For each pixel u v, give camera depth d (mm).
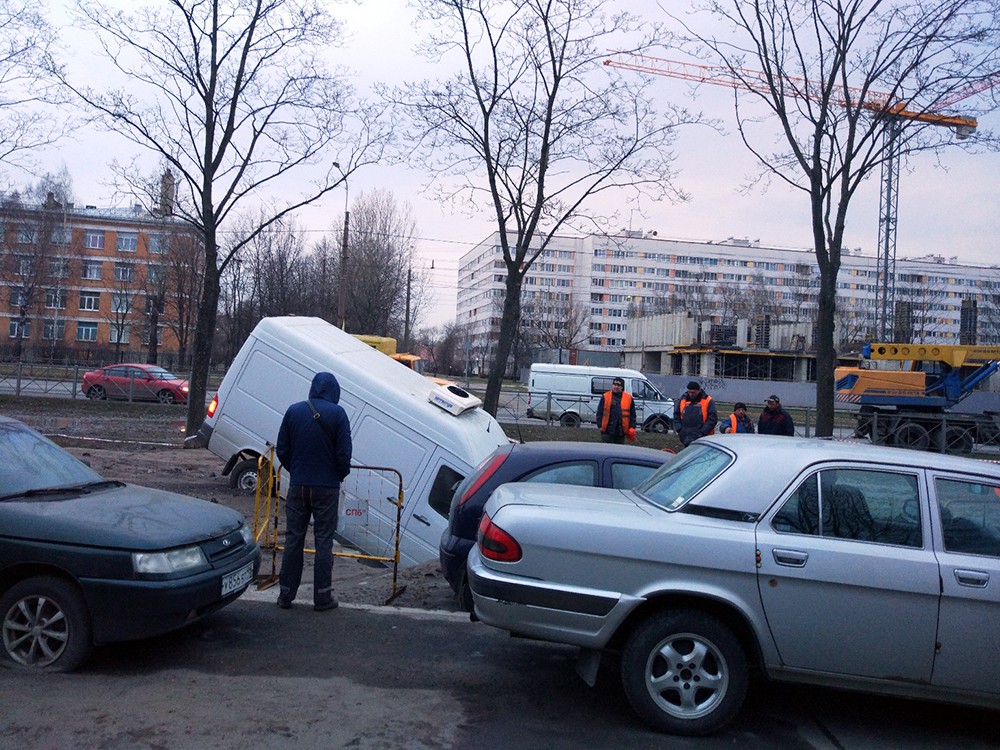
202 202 17188
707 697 4367
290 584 6258
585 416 27859
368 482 8953
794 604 4285
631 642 4379
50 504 5090
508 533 4551
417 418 9000
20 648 4852
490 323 113000
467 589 6145
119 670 4867
